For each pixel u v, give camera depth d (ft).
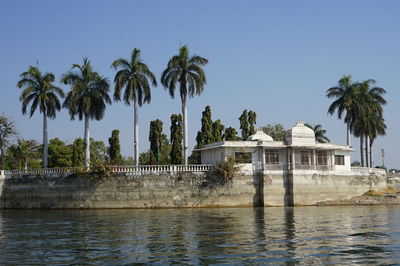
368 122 248.32
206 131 250.57
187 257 68.44
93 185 185.37
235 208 181.37
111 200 183.93
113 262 65.41
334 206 189.57
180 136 252.62
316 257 67.97
